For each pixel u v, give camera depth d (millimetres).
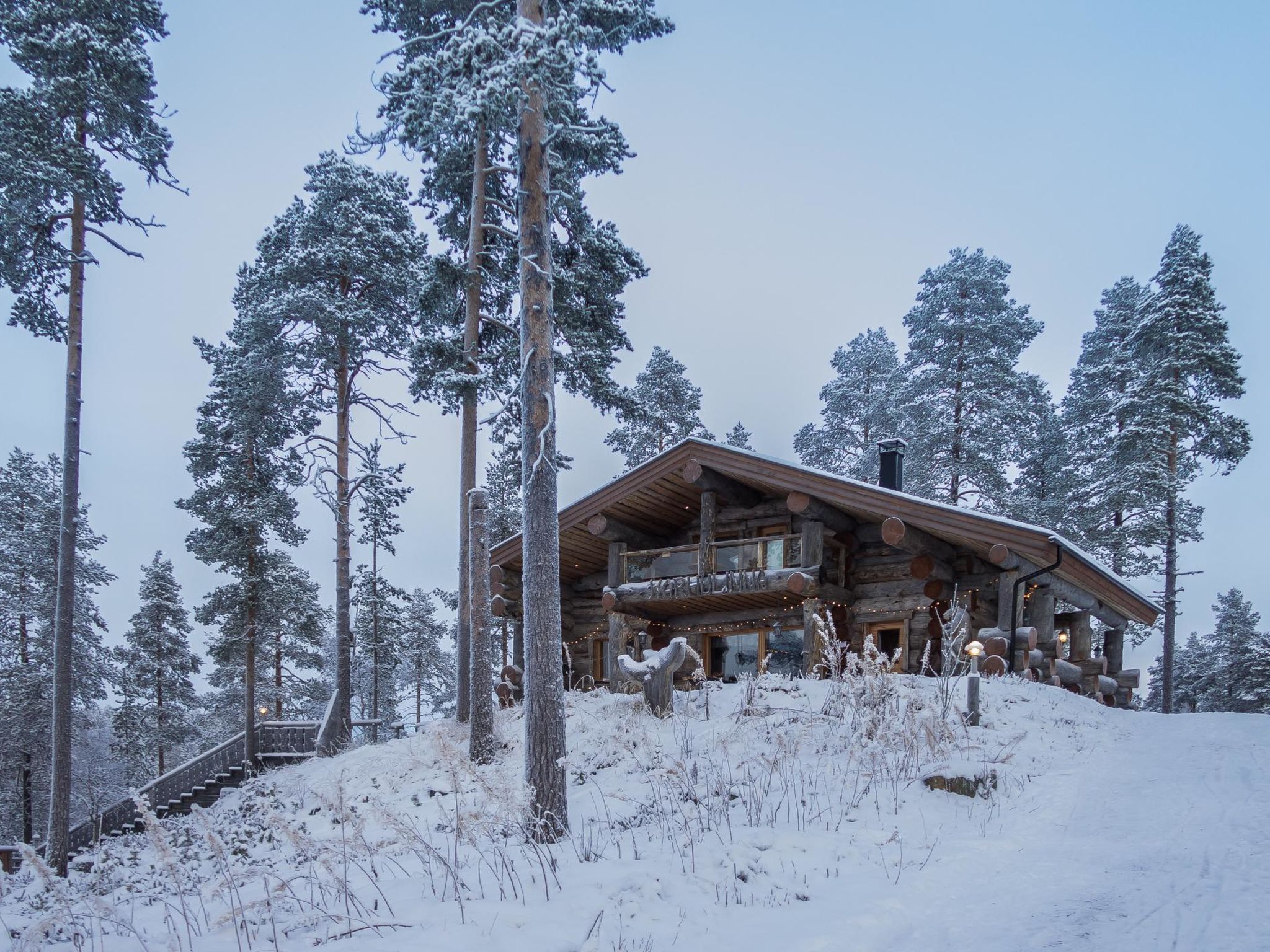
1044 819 7906
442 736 7668
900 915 5680
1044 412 33219
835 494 16391
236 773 21172
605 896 6160
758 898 6109
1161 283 27922
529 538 9633
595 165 16547
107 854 12070
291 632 33344
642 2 11359
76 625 27453
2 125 16250
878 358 39875
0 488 28469
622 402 20031
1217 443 26516
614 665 17578
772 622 19328
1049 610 15695
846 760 9695
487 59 10375
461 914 5855
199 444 23578
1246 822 7418
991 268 31109
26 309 17281
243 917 5746
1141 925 5230
